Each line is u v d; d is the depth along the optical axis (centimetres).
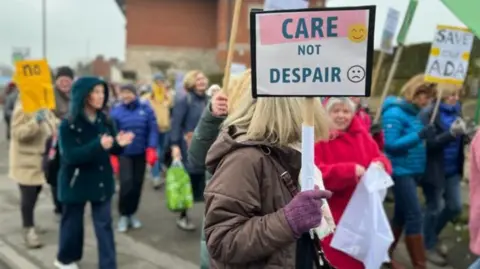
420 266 430
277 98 187
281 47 174
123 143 423
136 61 2644
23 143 529
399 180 430
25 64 500
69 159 404
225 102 270
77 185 418
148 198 772
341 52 169
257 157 181
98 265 462
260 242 169
